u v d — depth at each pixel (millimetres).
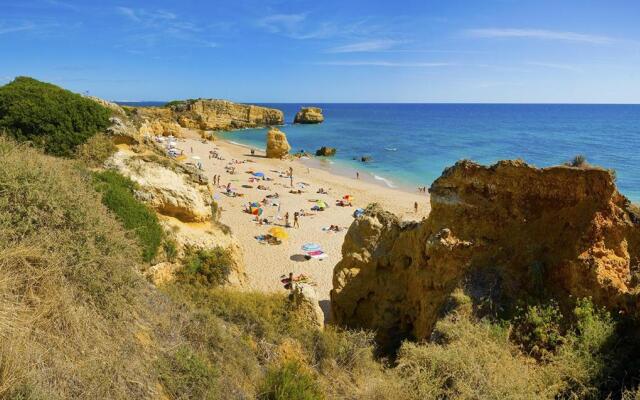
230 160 68750
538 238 12891
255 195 47500
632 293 10758
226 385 8438
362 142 106375
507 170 13680
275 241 32469
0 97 16359
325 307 22078
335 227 36719
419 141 108000
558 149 90500
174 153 63219
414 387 10039
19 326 5949
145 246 11531
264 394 8727
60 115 16219
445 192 14586
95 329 7023
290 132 130750
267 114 144375
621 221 12078
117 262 8305
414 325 14891
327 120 194375
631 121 182625
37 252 6996
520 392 9281
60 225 7824
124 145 17453
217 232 16703
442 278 13617
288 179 57875
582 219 12164
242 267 17266
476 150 90438
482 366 10203
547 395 9445
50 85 20281
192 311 10125
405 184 59156
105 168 15539
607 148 91062
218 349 9258
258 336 11047
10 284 6379
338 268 17969
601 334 10336
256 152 81750
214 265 15312
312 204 45219
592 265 11328
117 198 12672
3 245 6844
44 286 6762
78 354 6402
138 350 7562
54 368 5828
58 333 6387
